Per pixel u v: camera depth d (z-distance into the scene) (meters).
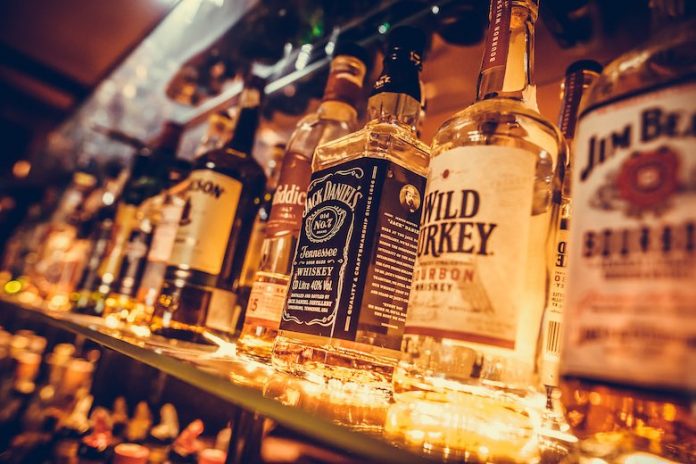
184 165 0.65
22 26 1.06
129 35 0.98
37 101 1.43
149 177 0.63
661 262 0.17
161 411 0.61
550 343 0.27
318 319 0.28
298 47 0.63
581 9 0.34
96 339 0.40
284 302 0.32
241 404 0.22
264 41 0.65
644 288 0.17
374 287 0.28
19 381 0.76
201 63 0.77
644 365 0.16
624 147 0.19
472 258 0.22
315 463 0.48
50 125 1.51
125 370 0.66
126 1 0.87
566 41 0.37
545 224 0.25
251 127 0.48
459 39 0.44
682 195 0.17
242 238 0.44
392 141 0.31
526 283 0.23
